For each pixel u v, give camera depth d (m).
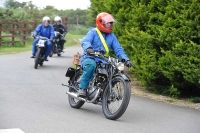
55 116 10.39
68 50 32.94
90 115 10.70
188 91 14.09
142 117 10.73
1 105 11.33
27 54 27.69
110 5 15.82
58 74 17.88
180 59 12.30
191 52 12.07
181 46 12.26
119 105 11.01
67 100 12.47
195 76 12.11
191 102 13.03
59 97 12.84
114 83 10.35
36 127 9.30
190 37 12.30
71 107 11.56
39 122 9.73
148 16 13.80
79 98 10.93
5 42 33.81
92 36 10.80
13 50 31.09
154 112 11.41
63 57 26.38
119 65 10.09
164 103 12.74
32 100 12.17
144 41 13.44
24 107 11.21
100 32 10.85
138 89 14.76
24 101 11.98
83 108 11.56
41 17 45.44
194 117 11.00
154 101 12.96
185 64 12.30
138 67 14.02
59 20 26.84
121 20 15.21
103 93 10.52
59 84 15.21
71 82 11.72
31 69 19.14
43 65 21.00
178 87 13.46
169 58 12.77
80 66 11.55
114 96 10.19
